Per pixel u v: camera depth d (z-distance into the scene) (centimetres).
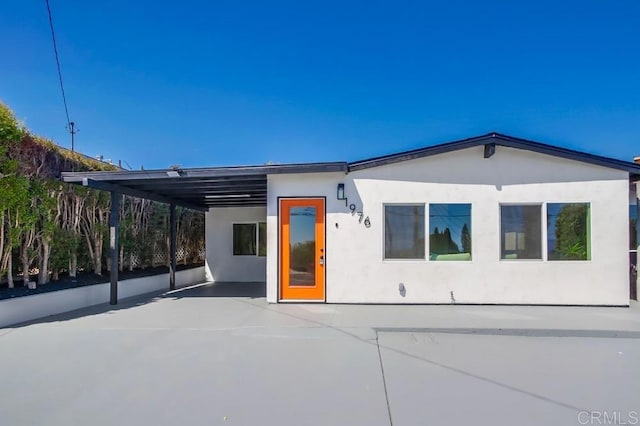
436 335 564
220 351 493
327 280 796
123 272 1048
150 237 1159
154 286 1052
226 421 311
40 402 347
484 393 364
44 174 749
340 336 557
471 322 631
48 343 527
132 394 363
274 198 805
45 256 763
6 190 637
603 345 521
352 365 440
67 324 634
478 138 760
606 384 387
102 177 767
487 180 786
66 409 333
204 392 367
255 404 341
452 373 416
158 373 417
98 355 477
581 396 358
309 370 425
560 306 768
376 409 331
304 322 639
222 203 1238
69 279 840
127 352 489
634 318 663
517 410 329
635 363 450
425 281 784
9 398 356
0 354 481
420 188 789
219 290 1064
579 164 782
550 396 358
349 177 797
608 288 771
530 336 563
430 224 789
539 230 784
